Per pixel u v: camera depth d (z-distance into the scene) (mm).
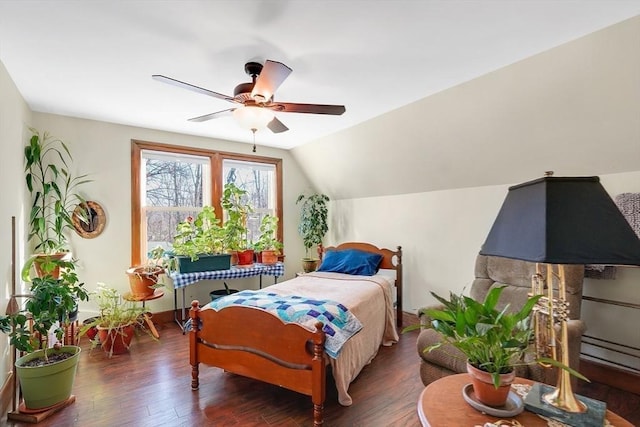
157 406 2230
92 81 2631
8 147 2467
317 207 5180
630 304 2389
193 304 2506
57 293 2186
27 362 2191
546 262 977
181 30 1917
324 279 3578
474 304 1175
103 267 3660
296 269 5246
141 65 2355
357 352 2488
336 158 4523
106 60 2285
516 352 1161
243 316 2301
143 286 3461
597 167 2621
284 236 5102
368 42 2053
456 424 1098
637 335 2445
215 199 4453
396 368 2785
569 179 1070
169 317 4043
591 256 971
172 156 4156
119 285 3742
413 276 4109
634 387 2402
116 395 2361
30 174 3059
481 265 2975
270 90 2039
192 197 4363
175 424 2039
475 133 3012
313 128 3908
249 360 2262
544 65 2260
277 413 2162
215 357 2395
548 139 2684
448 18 1816
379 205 4562
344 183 4828
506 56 2252
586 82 2213
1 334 2225
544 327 1242
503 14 1786
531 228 1068
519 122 2701
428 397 1269
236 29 1907
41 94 2898
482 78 2559
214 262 3896
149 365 2846
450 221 3734
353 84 2674
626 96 2146
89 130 3607
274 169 5027
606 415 1110
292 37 1994
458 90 2750
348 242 4867
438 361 2131
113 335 3055
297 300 2531
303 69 2404
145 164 4023
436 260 3873
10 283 2459
